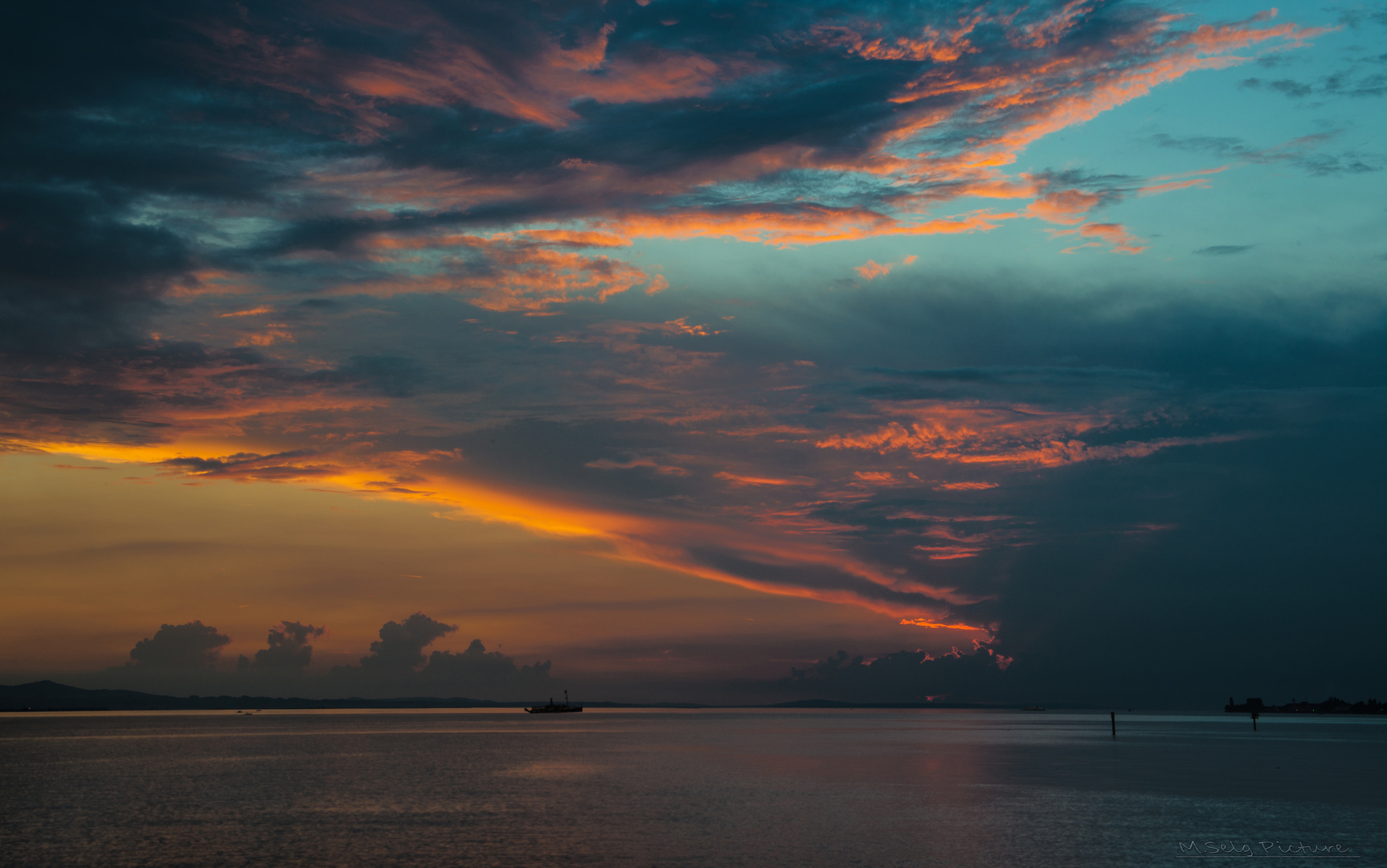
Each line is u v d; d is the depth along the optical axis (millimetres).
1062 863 43594
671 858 45344
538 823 57000
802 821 56750
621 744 159125
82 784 86000
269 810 64750
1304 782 81000
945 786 78250
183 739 187375
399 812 63156
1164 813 59594
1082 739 173125
